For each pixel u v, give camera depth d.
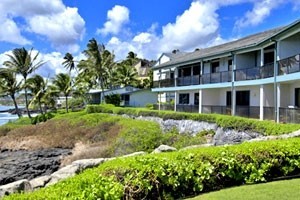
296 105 22.36
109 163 6.55
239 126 19.41
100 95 62.22
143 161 6.45
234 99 28.48
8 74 47.78
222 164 7.36
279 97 22.67
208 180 7.12
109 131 29.89
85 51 61.12
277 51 22.88
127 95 56.62
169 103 40.66
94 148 24.62
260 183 7.52
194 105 34.44
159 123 30.03
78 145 28.92
